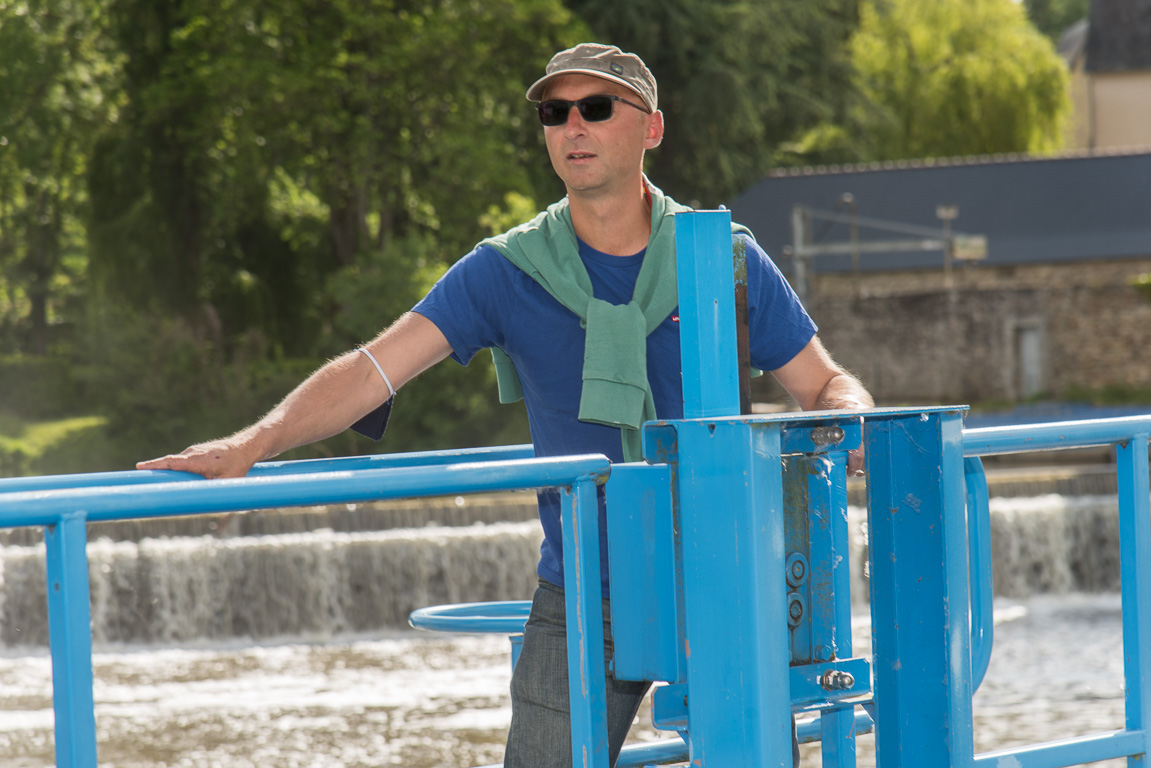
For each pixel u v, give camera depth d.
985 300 34.97
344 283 23.70
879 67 48.00
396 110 25.97
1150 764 2.01
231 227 29.22
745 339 1.69
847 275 39.38
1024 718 8.42
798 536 1.64
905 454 1.71
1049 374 34.91
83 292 36.12
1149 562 2.05
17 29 26.00
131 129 27.05
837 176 42.09
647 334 2.01
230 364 26.67
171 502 1.29
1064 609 13.56
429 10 25.98
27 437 26.36
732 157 36.62
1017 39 48.25
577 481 1.57
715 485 1.50
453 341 2.07
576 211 2.11
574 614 1.60
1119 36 60.44
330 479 1.38
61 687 1.24
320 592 12.59
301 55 25.11
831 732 1.90
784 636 1.49
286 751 7.86
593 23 31.70
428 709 9.02
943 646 1.67
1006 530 14.18
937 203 41.19
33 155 26.84
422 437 22.42
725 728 1.50
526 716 1.98
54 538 1.24
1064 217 40.41
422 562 12.90
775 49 34.91
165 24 27.20
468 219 25.72
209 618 12.36
